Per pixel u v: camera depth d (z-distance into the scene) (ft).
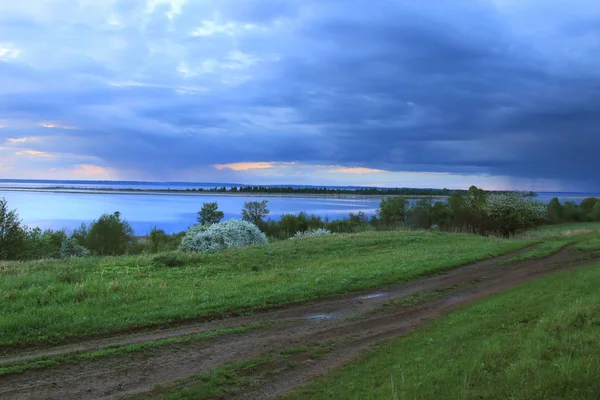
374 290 42.52
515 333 23.40
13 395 18.47
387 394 16.78
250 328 29.17
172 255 54.65
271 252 64.44
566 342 18.93
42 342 24.44
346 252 68.59
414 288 43.57
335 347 26.27
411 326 30.99
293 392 19.52
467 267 56.03
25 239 81.30
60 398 18.42
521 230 154.61
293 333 28.60
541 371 15.71
